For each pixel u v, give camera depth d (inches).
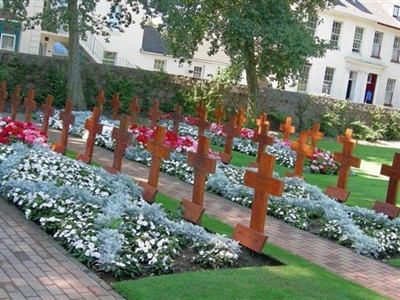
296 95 1079.6
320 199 356.5
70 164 335.9
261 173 244.2
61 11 749.9
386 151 989.2
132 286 190.4
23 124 428.1
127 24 812.0
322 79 1467.8
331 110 1129.4
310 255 264.5
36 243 224.8
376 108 1227.9
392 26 1574.8
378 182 548.7
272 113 1032.2
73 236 223.5
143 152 458.3
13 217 255.4
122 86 878.4
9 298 173.8
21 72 800.9
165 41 919.7
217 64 1487.5
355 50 1531.7
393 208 350.0
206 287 195.9
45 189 270.5
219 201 355.3
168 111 938.7
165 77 937.5
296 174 425.7
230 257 227.9
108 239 216.2
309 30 985.5
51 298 177.3
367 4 1605.6
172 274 207.8
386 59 1604.3
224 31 876.6
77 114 668.1
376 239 293.9
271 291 200.1
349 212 339.6
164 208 292.0
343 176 391.2
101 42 1266.0
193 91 949.2
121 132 336.8
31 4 1042.7
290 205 338.0
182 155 450.3
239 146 624.7
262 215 244.2
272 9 866.8
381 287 231.3
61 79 812.6
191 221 275.7
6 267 198.1
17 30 1095.6
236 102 986.7
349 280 232.2
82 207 253.0
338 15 1456.7
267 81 1214.9
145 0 739.4
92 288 188.4
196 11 859.4
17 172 304.7
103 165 408.2
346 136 483.5
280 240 283.7
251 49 915.4
